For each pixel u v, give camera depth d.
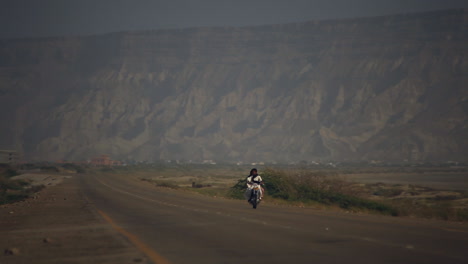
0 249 42.12
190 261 35.03
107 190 188.00
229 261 34.88
